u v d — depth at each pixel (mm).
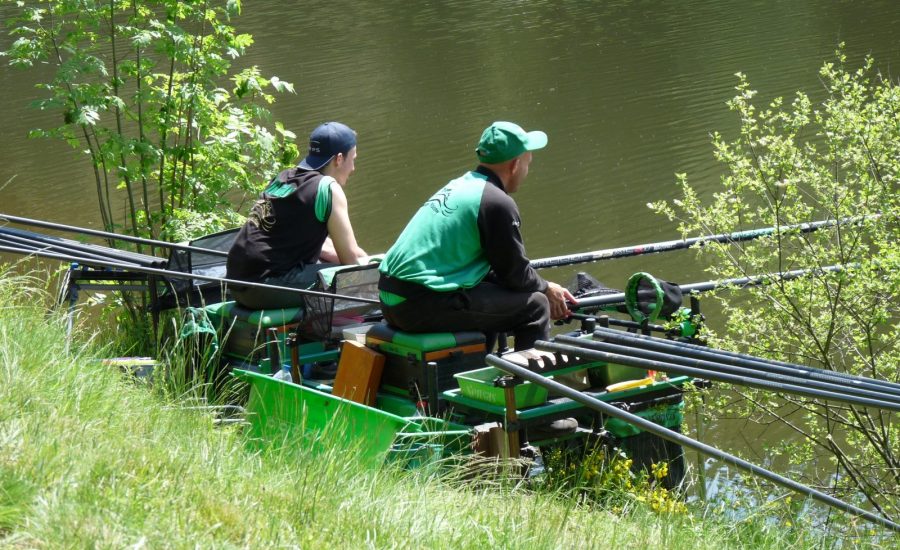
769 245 8406
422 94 23781
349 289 7367
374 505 4273
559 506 5160
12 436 3852
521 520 4617
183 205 12031
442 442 5809
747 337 8773
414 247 6578
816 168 8320
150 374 5930
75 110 11305
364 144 20172
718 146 8508
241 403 6734
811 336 8133
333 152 7809
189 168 12195
